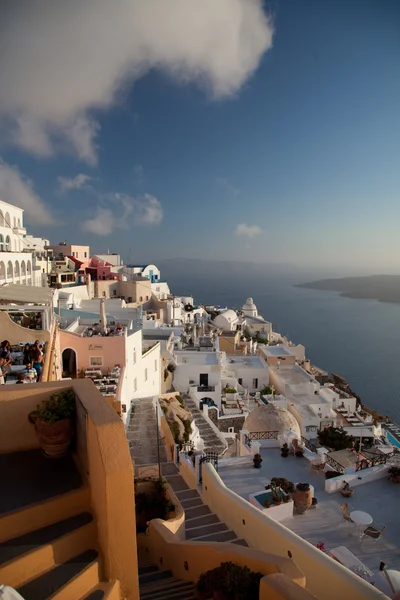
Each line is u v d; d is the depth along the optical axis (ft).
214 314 302.25
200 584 24.99
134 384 97.14
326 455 54.08
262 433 60.70
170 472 57.52
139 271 308.81
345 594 26.08
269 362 164.96
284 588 19.33
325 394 139.54
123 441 18.76
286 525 39.73
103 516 18.34
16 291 83.87
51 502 19.56
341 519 40.65
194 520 42.86
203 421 100.89
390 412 244.22
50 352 59.31
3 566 16.72
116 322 108.58
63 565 18.03
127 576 18.48
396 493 45.37
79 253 271.69
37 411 23.08
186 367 132.57
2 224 156.25
